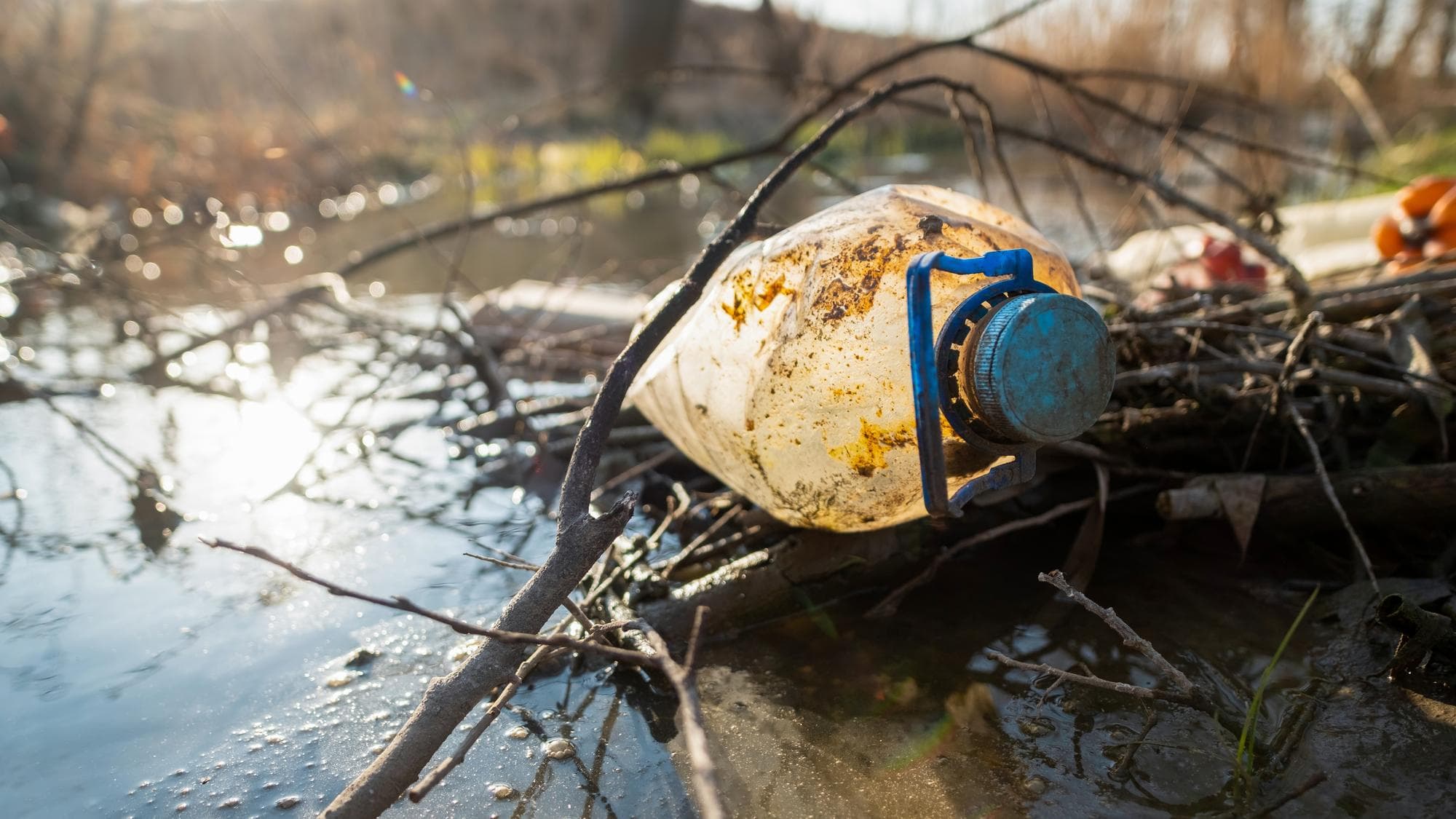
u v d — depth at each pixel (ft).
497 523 7.27
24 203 23.58
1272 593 5.64
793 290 4.69
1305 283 7.43
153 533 7.14
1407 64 29.14
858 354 4.48
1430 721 4.31
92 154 26.27
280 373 11.57
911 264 3.82
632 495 4.37
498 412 9.20
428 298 16.01
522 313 12.64
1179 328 7.00
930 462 3.85
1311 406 6.63
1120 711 4.60
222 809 4.12
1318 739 4.27
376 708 4.83
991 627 5.46
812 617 5.67
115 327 12.66
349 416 9.74
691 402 5.19
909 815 3.96
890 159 38.27
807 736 4.53
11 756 4.52
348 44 34.68
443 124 39.40
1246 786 3.99
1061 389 3.86
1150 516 6.70
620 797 4.12
